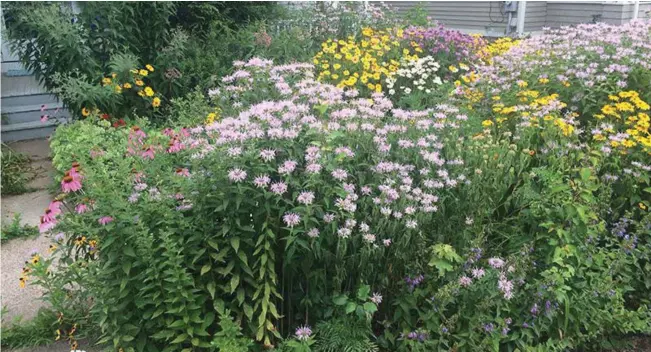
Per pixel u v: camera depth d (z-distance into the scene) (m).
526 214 3.33
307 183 2.87
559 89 4.46
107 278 2.88
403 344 3.01
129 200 2.90
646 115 3.89
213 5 7.38
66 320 3.43
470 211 3.20
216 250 2.87
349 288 3.07
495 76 4.70
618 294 3.36
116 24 6.16
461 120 3.68
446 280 3.05
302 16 7.45
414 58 6.04
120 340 2.87
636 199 3.69
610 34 4.97
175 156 3.55
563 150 3.55
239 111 3.52
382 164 2.98
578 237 3.25
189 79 6.41
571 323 3.25
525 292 3.12
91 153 3.62
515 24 8.89
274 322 3.07
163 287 2.78
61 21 6.11
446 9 9.91
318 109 3.28
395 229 2.93
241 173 2.73
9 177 5.94
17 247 4.73
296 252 2.94
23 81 7.60
